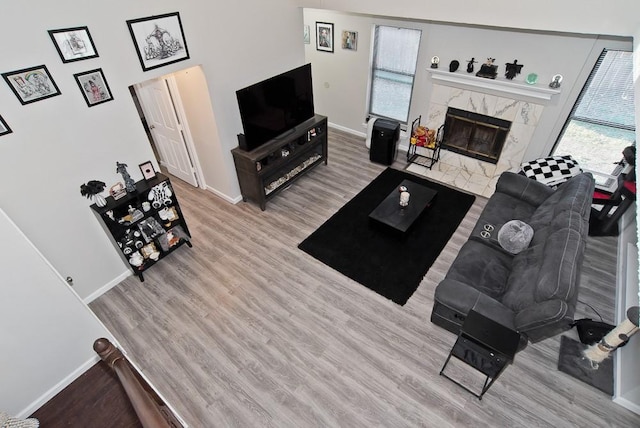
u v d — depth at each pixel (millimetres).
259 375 2791
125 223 3303
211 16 3453
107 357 1973
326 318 3219
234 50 3832
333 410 2570
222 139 4129
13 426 1833
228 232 4230
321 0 4242
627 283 3180
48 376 2193
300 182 5133
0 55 2295
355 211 4543
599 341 2854
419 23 4730
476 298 2672
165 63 3244
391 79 5520
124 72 2988
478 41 4406
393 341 3021
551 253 2605
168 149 4871
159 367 2857
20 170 2639
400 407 2584
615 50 3629
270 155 4363
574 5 2947
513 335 2340
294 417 2537
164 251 3752
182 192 4934
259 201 4473
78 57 2664
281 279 3617
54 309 2096
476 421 2498
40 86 2535
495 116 4707
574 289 2316
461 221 4344
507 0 3227
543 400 2605
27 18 2334
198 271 3721
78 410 2135
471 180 5047
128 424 2068
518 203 3816
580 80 3930
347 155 5789
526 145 4664
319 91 6367
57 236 3027
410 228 4098
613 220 3908
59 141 2777
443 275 3625
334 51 5715
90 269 3369
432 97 5113
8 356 1979
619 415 2506
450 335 3066
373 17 5020
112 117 3045
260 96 3951
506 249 3234
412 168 5379
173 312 3303
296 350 2961
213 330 3133
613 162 4219
